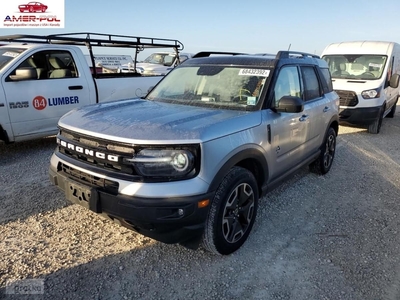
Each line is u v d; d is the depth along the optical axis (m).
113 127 2.82
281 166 3.85
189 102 3.73
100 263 2.93
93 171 2.76
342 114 8.80
